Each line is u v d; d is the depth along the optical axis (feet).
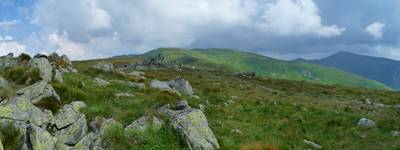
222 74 400.06
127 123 83.97
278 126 108.58
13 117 68.33
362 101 171.73
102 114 84.79
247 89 208.44
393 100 179.93
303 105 143.74
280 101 153.69
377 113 133.08
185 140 76.74
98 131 75.61
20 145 62.85
